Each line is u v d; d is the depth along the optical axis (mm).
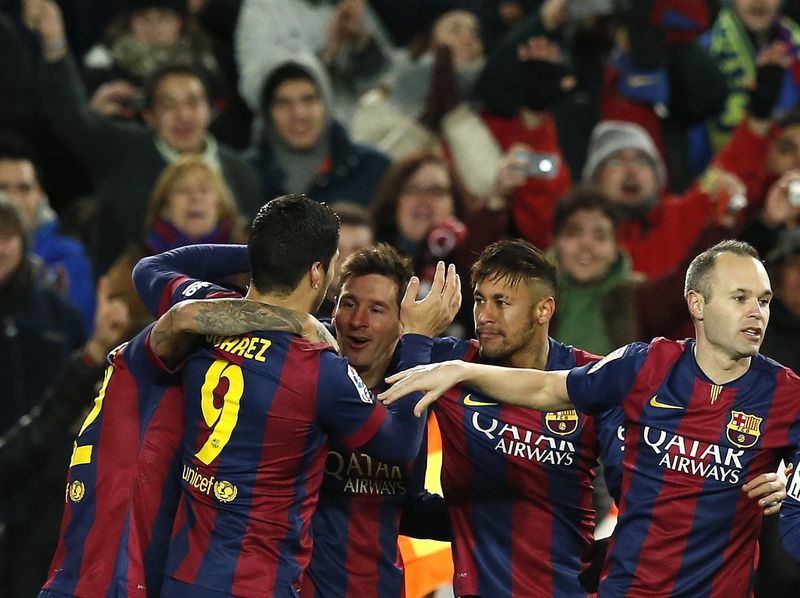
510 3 40688
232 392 19156
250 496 19078
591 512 21375
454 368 19594
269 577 19000
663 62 35938
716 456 19016
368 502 20906
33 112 33562
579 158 36219
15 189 31797
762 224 30641
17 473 26328
